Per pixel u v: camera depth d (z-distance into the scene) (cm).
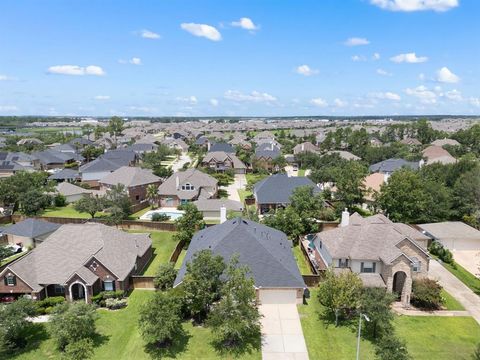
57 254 4469
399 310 4094
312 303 4212
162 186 8862
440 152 13925
